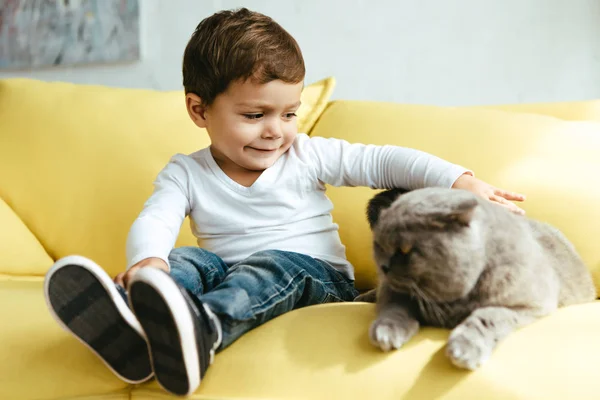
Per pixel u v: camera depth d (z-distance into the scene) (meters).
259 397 0.93
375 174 1.29
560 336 0.91
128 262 1.14
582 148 1.41
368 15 2.11
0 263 1.56
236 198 1.30
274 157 1.30
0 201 1.66
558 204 1.34
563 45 1.92
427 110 1.59
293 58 1.25
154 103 1.73
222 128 1.27
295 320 1.03
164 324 0.88
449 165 1.21
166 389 0.93
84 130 1.69
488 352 0.87
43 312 1.13
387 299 0.98
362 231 1.47
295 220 1.30
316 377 0.93
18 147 1.71
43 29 2.44
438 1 2.04
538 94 1.96
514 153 1.44
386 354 0.92
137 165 1.63
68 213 1.64
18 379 1.01
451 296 0.90
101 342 0.97
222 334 0.98
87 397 1.00
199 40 1.29
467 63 2.02
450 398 0.86
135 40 2.31
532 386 0.85
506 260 0.92
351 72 2.14
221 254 1.29
